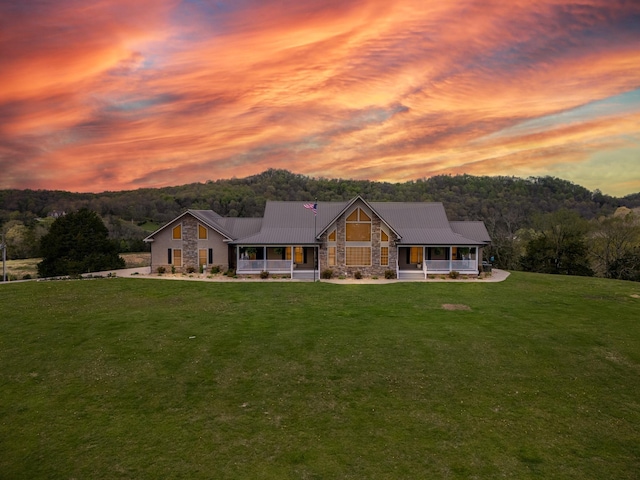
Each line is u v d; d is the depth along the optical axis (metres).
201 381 14.09
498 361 15.99
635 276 45.47
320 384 13.95
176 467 9.63
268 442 10.66
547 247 47.00
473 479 9.32
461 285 32.00
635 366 15.77
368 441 10.75
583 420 11.91
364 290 29.62
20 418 11.66
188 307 23.84
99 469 9.52
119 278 34.19
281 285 31.45
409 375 14.69
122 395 13.08
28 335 18.36
